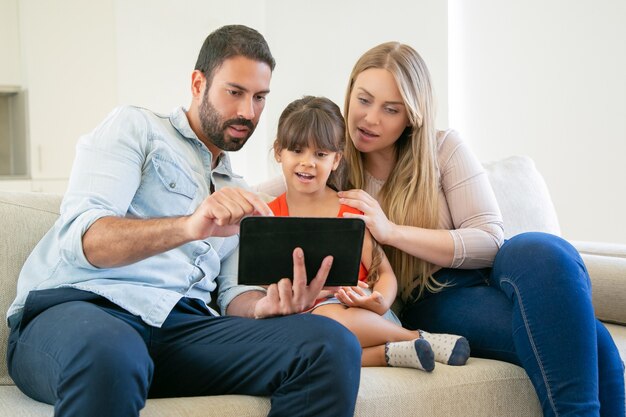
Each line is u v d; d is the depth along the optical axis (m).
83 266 1.48
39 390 1.38
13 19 4.89
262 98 1.79
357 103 1.97
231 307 1.73
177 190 1.67
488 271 2.00
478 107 4.14
